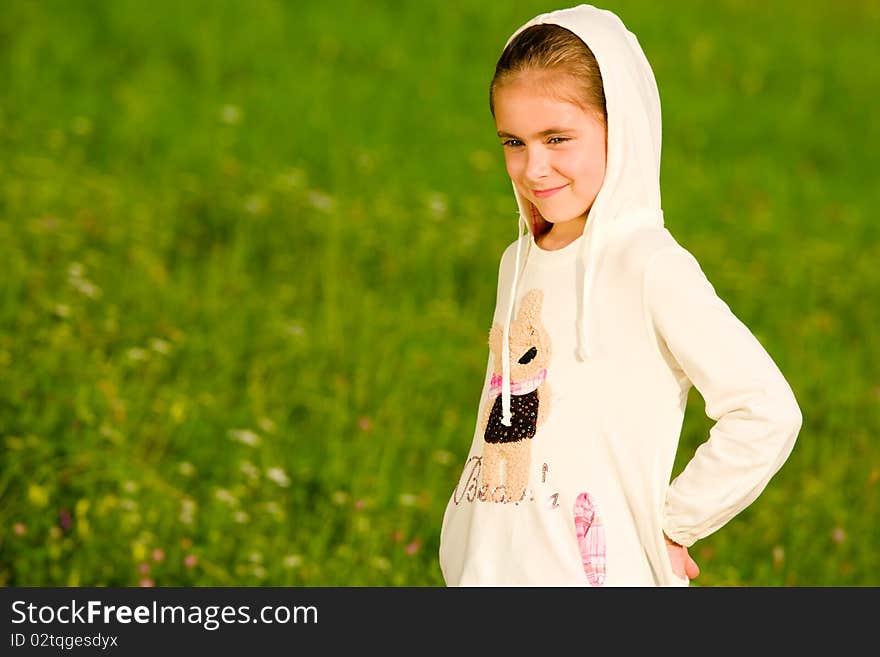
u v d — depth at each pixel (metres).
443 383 27.02
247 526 20.38
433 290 32.88
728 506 10.96
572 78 11.30
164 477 21.33
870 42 68.88
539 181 11.53
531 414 11.57
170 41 50.28
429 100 49.16
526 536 11.30
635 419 11.19
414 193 39.28
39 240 29.41
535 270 12.00
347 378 26.77
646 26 62.72
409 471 23.20
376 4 59.06
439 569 19.84
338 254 33.00
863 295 37.06
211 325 27.84
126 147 39.34
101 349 25.12
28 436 20.88
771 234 41.56
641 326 11.21
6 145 37.12
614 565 11.06
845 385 29.84
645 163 11.61
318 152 41.81
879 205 47.81
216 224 34.31
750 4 71.06
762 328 33.84
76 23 50.25
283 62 50.44
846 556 21.92
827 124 56.47
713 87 57.78
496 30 58.31
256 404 24.38
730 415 10.92
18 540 18.94
